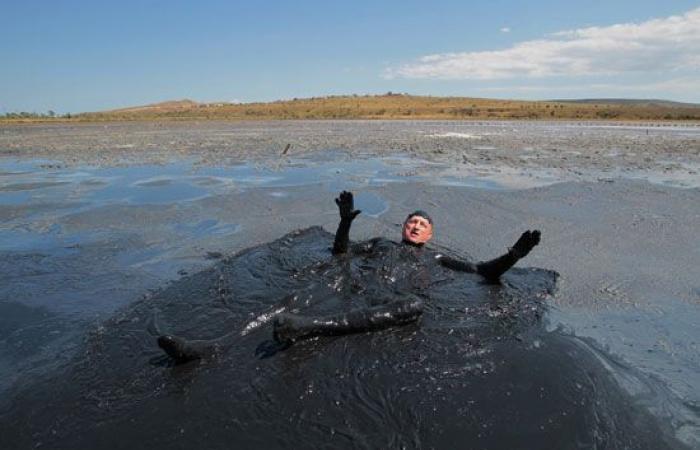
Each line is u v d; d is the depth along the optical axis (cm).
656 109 7712
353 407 358
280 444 325
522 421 345
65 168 1762
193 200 1179
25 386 408
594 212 1038
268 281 592
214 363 418
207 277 619
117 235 891
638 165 1805
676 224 942
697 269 703
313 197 1203
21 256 771
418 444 326
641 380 421
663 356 467
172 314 520
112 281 666
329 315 465
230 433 335
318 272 605
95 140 3033
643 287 634
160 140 3014
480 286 595
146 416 355
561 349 441
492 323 493
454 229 912
